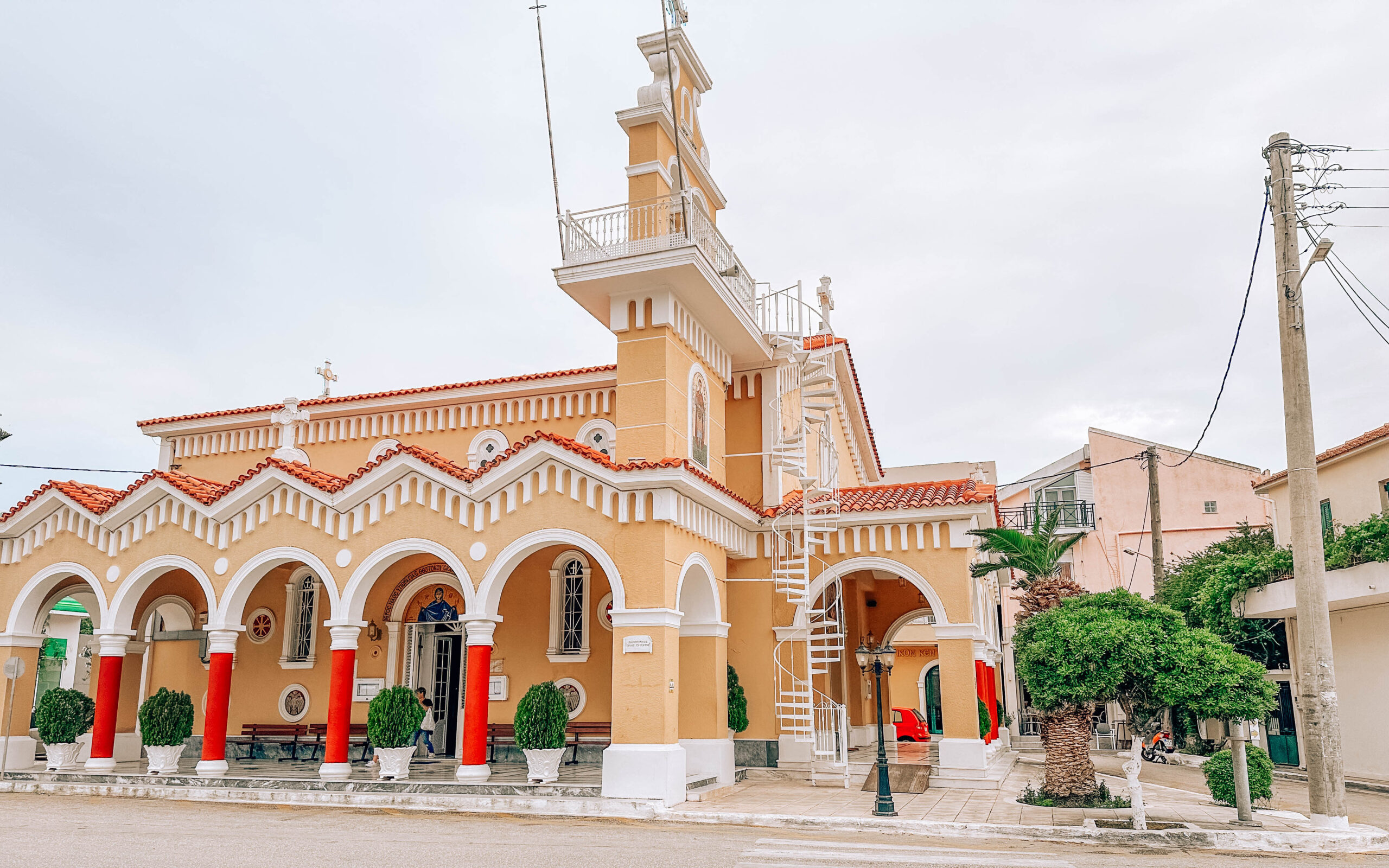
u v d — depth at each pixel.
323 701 20.86
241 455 23.36
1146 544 36.56
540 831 12.56
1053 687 13.73
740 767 19.06
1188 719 13.42
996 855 11.16
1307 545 13.56
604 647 19.36
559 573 20.00
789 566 19.11
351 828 12.68
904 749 24.27
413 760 18.97
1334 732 13.00
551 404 21.28
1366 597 18.20
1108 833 12.33
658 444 17.27
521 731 15.41
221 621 17.55
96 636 18.36
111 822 13.09
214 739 17.19
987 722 21.72
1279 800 16.45
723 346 20.52
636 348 17.83
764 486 20.55
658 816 13.89
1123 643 13.11
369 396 22.06
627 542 15.62
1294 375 14.02
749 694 19.33
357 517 17.19
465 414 21.83
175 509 18.42
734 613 19.66
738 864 10.21
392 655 20.47
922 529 18.41
